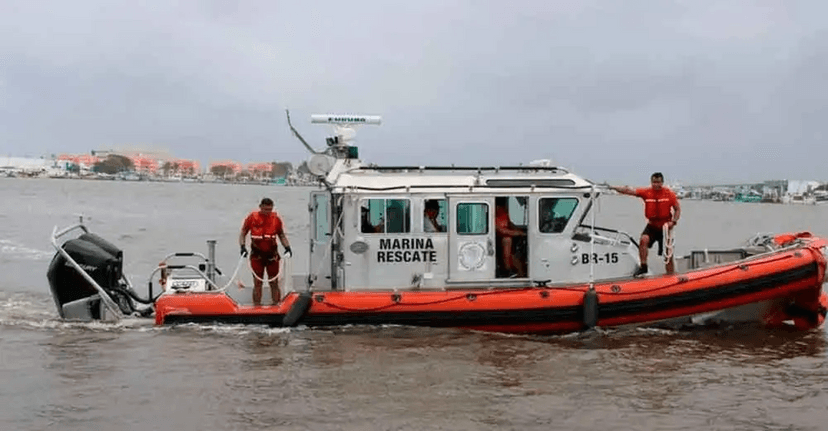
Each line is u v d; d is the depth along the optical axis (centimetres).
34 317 1174
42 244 2716
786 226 5444
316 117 1084
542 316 1001
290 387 806
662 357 941
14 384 812
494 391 803
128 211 5256
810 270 1025
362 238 1025
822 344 1018
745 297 1016
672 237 1048
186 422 707
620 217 5788
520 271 1044
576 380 845
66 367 871
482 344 973
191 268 1114
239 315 1014
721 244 3488
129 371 856
